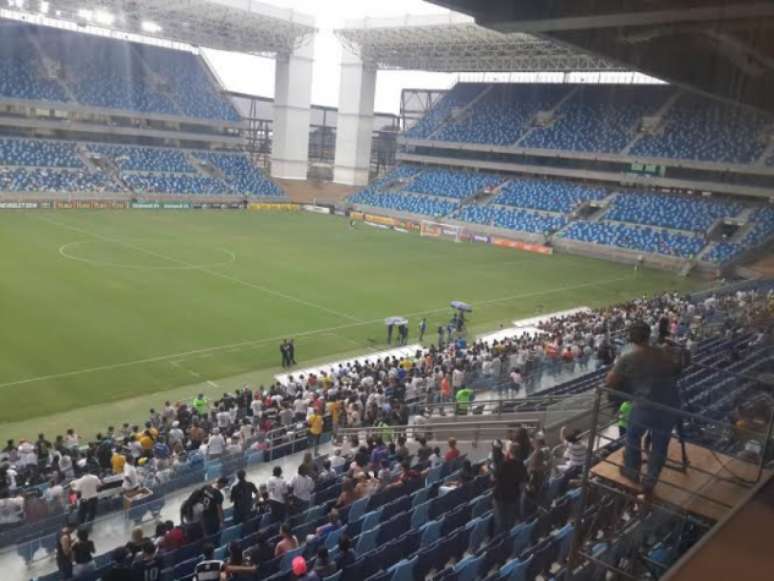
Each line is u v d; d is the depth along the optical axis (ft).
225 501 51.42
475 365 86.43
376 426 63.36
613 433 46.68
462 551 35.88
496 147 263.90
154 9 224.94
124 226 200.85
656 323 91.40
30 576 41.42
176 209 248.93
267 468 57.88
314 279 152.35
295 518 42.86
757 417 29.86
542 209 240.53
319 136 319.06
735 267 177.06
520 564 31.01
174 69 284.82
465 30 190.29
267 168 313.94
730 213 187.01
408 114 306.96
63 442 62.64
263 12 230.48
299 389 78.79
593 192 236.02
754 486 21.30
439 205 262.26
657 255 197.16
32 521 45.55
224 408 72.02
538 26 32.78
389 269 171.12
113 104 257.14
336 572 32.14
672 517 25.48
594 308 145.07
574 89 252.42
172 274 144.97
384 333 116.67
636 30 33.71
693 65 34.65
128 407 80.18
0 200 213.05
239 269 155.63
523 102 266.36
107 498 48.03
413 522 40.22
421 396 78.64
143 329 107.55
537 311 139.95
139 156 263.29
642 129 219.41
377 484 45.91
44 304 115.03
